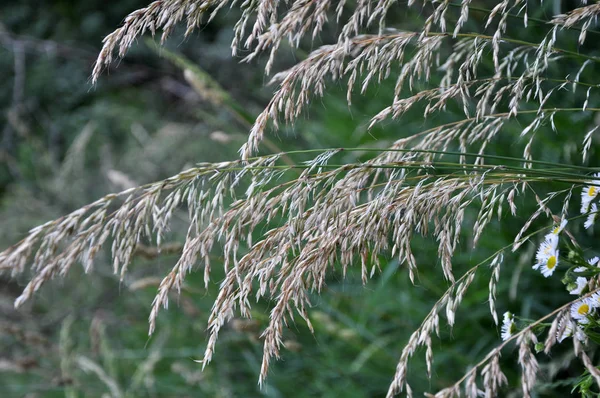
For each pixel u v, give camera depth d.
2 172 5.82
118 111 5.66
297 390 2.96
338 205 1.27
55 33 6.45
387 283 2.89
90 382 3.42
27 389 3.48
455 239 1.27
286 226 1.28
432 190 1.27
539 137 2.68
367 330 2.77
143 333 3.61
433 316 1.20
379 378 2.76
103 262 4.11
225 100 2.88
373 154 3.27
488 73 2.82
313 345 2.97
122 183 3.46
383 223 1.26
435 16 1.39
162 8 1.33
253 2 1.35
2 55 6.33
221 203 1.31
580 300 1.16
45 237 1.25
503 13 1.37
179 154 4.68
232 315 1.27
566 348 2.16
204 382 3.03
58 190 5.07
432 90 1.47
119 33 1.33
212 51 5.22
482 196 1.31
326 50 1.39
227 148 4.39
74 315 3.93
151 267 3.78
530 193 2.62
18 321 4.02
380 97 3.41
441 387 2.54
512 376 2.39
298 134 3.95
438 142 1.58
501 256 1.27
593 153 2.63
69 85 6.11
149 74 5.81
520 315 2.56
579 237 2.38
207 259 1.28
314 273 1.26
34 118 6.05
